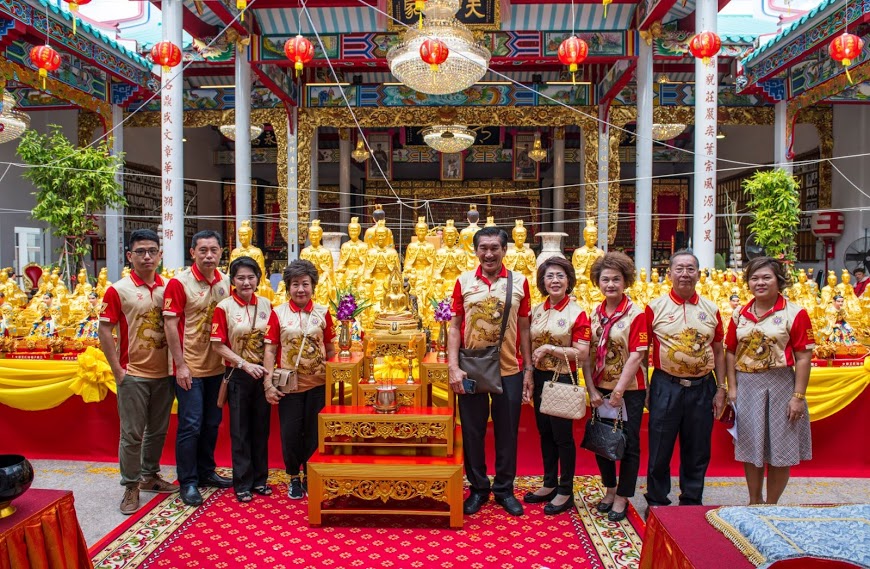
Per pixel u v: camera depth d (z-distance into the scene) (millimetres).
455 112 14828
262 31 11648
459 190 22016
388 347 4098
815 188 15461
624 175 22109
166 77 9102
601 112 14609
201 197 20797
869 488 4457
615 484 3982
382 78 15766
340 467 3662
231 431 4070
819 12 9422
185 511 3928
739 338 3674
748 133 18531
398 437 3826
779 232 9961
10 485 2275
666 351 3721
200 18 11531
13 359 4996
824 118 14703
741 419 3654
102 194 9938
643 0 10844
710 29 8023
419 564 3242
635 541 3508
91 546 3457
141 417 4027
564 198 22203
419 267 5609
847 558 1896
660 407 3752
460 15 11773
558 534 3604
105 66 11672
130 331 4008
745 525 2137
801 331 3518
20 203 13391
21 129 9273
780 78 12414
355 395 4047
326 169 22703
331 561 3270
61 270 10086
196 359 4148
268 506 4008
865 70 10141
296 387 4035
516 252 5566
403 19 11664
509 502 3914
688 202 21812
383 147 20969
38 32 9672
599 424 3750
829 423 4730
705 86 8242
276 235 22406
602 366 3850
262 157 21766
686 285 3682
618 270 3828
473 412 3877
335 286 5473
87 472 4734
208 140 21438
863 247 12781
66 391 4922
